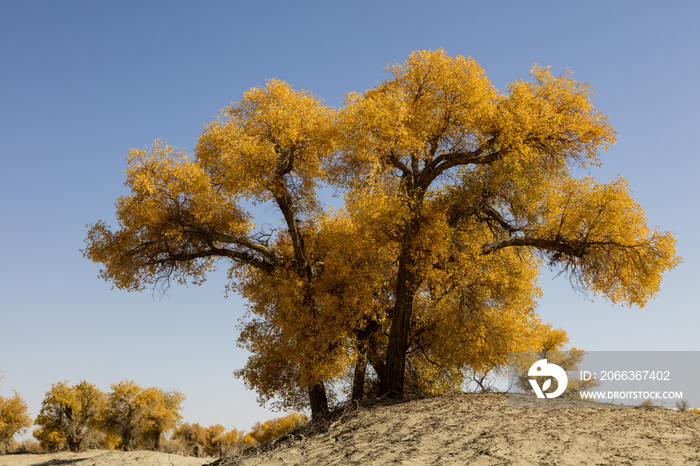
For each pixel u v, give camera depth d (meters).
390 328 19.98
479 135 19.27
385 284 20.16
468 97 18.61
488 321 20.52
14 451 43.44
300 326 18.84
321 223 21.98
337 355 19.08
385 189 19.22
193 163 18.19
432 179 19.83
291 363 20.89
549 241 19.28
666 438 8.66
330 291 19.58
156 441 48.84
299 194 21.28
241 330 21.88
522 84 18.89
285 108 19.03
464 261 18.42
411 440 10.12
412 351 20.91
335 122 19.69
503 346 20.75
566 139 19.28
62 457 29.11
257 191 18.48
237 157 17.88
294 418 45.25
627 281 18.27
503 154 18.58
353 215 18.39
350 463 9.24
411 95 19.48
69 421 44.53
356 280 19.14
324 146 19.42
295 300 18.98
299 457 10.62
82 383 46.62
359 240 18.80
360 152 18.42
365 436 11.23
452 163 19.66
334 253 19.23
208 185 18.11
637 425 9.70
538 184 19.14
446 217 19.19
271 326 21.70
